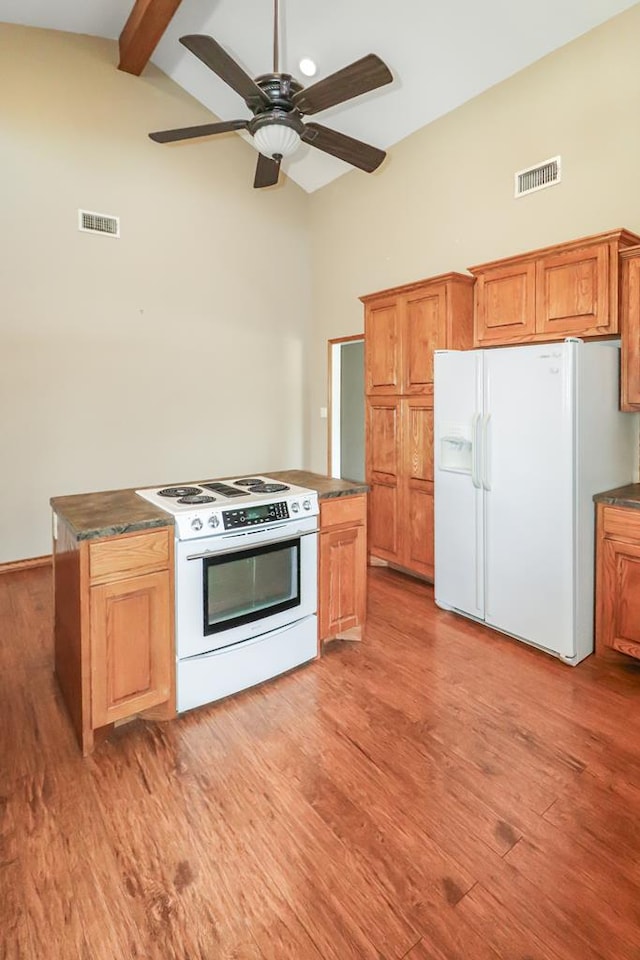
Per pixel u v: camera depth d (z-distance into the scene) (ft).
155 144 15.11
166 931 4.26
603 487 9.13
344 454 18.35
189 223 15.96
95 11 12.76
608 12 9.75
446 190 13.37
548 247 9.68
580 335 9.45
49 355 13.70
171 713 7.14
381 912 4.43
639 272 8.64
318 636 8.87
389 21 11.16
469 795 5.79
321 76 13.37
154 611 6.84
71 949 4.12
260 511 7.70
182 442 16.28
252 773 6.15
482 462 9.71
